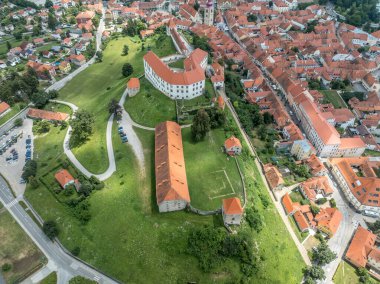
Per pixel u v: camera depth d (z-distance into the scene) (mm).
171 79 188250
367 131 199375
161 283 119750
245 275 120688
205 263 121188
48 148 184875
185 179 143500
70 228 138375
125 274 123000
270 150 182125
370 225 153625
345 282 133125
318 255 136250
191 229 129375
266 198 153500
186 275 120312
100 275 124688
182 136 171625
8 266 128375
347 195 166000
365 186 157875
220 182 148000
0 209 150625
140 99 198500
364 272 133500
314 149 183125
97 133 184750
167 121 168750
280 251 134250
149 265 123438
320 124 189000
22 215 147625
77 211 142750
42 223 143625
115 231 134000
